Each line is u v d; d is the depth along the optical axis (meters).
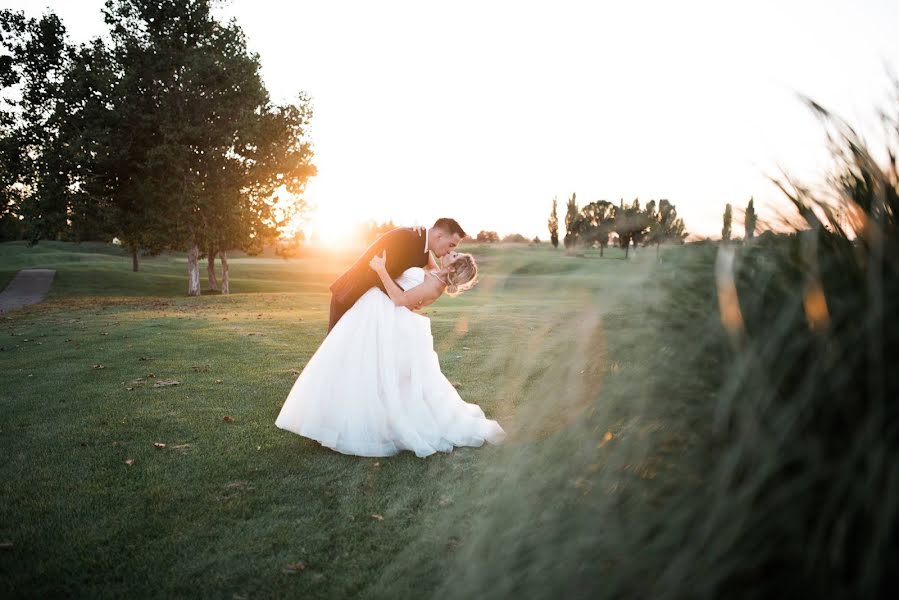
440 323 10.59
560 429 1.75
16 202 26.91
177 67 26.86
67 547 2.63
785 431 1.09
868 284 1.13
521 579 1.45
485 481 2.46
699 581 1.14
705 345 1.38
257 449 3.94
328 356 3.92
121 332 10.23
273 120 29.31
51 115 25.98
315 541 2.66
